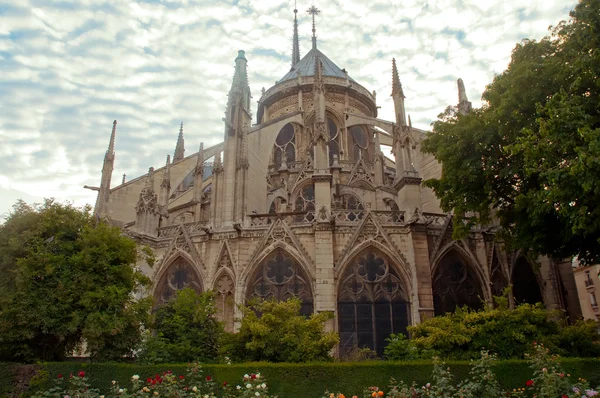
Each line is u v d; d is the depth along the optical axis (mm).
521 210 22031
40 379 18141
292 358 19406
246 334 20531
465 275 30781
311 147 45062
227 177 32906
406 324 28922
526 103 20422
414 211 30953
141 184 40062
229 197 32375
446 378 14867
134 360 21953
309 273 29469
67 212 23125
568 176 16750
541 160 18969
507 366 16656
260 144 38969
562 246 21875
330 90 53938
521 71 20766
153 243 33406
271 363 17812
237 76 36500
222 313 29797
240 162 33312
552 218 21000
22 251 21422
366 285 29625
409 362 17234
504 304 21312
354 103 55406
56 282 20734
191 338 21656
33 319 19969
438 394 14625
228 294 30203
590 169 15727
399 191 32906
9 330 20031
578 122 16938
